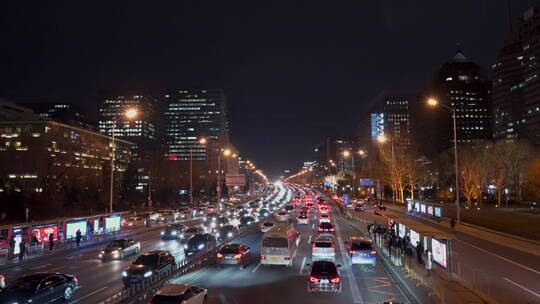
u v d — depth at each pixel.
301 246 37.72
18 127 114.38
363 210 82.38
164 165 124.25
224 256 25.95
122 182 113.12
